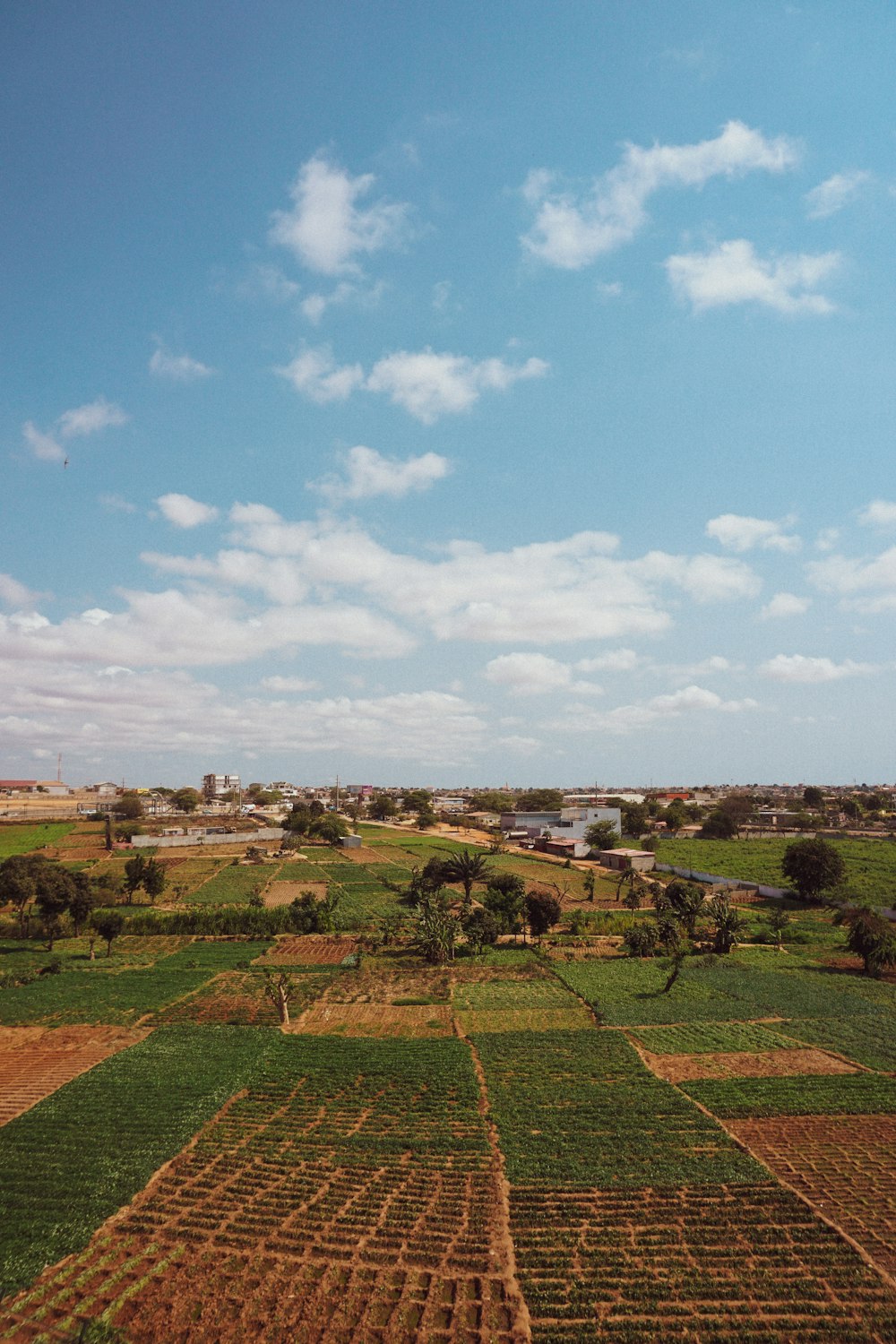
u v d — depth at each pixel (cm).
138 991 7156
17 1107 4666
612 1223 3362
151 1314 2825
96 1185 3694
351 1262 3119
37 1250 3192
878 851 14900
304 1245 3219
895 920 9731
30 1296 2925
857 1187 3650
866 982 7288
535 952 8738
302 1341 2672
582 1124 4322
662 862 15000
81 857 16025
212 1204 3544
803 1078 4944
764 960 8294
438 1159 3978
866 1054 5441
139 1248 3244
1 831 19725
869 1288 2927
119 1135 4203
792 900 11450
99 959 8606
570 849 16862
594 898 12012
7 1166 3891
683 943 8569
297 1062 5344
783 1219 3366
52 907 8912
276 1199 3578
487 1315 2792
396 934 9469
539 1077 5056
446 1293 2938
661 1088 4819
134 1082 4941
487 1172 3834
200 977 7706
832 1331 2705
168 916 10025
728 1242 3228
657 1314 2827
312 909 10044
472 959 8475
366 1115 4525
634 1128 4281
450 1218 3412
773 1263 3075
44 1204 3525
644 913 10581
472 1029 6141
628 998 6862
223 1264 3112
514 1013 6531
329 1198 3588
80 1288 2980
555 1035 5859
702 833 19988
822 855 11175
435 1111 4547
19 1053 5616
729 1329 2736
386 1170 3853
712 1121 4331
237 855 17012
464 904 10475
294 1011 6662
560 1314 2820
